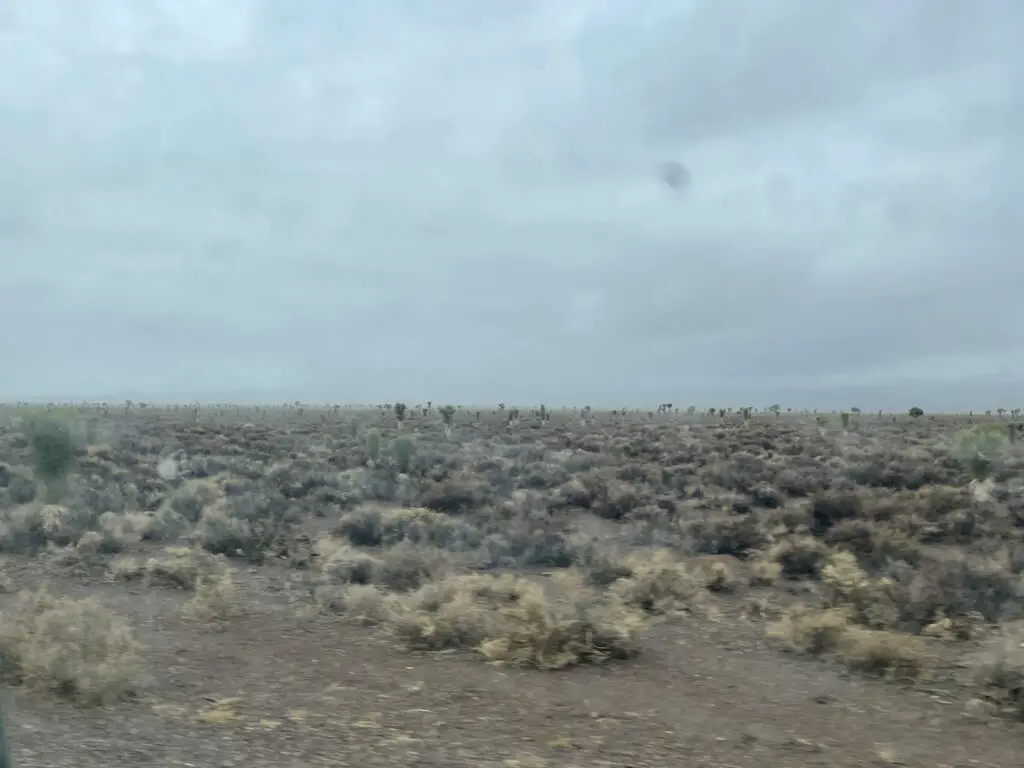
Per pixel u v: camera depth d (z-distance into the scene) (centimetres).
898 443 5934
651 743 1034
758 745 1038
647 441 5794
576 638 1435
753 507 3180
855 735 1088
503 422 8456
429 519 2777
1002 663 1254
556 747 1009
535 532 2461
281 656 1419
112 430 5484
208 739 999
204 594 1714
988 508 3070
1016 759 1014
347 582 1995
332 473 3897
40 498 2741
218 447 4881
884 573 1964
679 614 1772
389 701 1182
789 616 1628
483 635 1491
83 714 1076
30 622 1291
